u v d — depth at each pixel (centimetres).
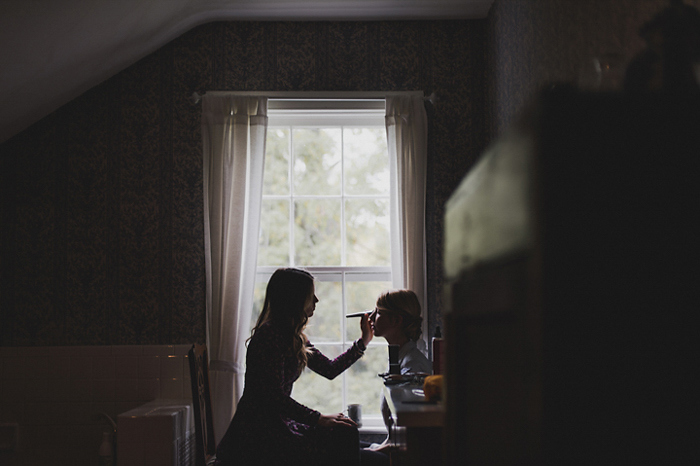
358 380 291
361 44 302
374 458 194
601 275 35
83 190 293
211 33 302
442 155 297
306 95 296
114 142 295
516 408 38
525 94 235
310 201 305
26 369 283
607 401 35
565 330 34
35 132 295
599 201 35
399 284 283
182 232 292
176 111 297
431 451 123
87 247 291
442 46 303
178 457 238
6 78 236
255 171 287
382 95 296
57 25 217
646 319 35
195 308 288
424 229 284
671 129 35
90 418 280
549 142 35
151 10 254
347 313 298
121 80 298
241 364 276
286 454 184
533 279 35
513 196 38
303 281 210
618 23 155
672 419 35
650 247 35
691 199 35
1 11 190
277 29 302
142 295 289
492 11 288
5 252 289
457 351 57
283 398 190
